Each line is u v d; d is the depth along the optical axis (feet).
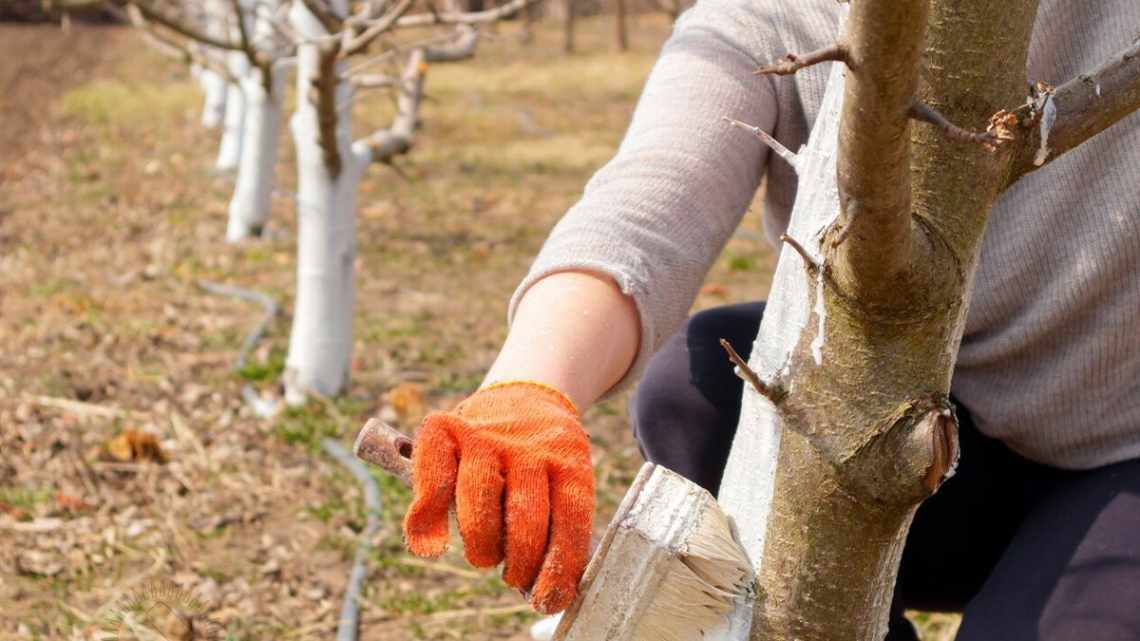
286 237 25.59
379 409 15.26
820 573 3.92
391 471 3.95
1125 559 4.49
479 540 3.63
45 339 17.87
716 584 3.96
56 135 40.52
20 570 10.55
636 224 4.50
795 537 3.94
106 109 46.03
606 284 4.38
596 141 39.99
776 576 4.00
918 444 3.64
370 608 10.30
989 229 4.82
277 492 12.66
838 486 3.80
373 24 12.87
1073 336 4.81
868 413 3.73
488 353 18.07
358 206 28.96
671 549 3.87
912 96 3.01
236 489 12.67
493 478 3.68
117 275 22.33
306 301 15.33
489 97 50.24
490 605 10.41
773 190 5.26
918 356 3.67
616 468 13.33
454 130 41.42
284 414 14.85
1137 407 4.82
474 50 15.98
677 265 4.50
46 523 11.57
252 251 24.11
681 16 5.34
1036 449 5.05
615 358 4.37
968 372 5.14
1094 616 4.39
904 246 3.41
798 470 3.88
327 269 15.29
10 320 18.95
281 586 10.59
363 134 39.52
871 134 3.08
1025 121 3.61
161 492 12.51
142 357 17.19
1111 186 4.57
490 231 26.89
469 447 3.73
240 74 26.50
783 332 4.09
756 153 4.93
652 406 5.59
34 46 69.15
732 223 4.80
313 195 15.16
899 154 3.13
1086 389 4.84
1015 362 4.99
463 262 24.07
